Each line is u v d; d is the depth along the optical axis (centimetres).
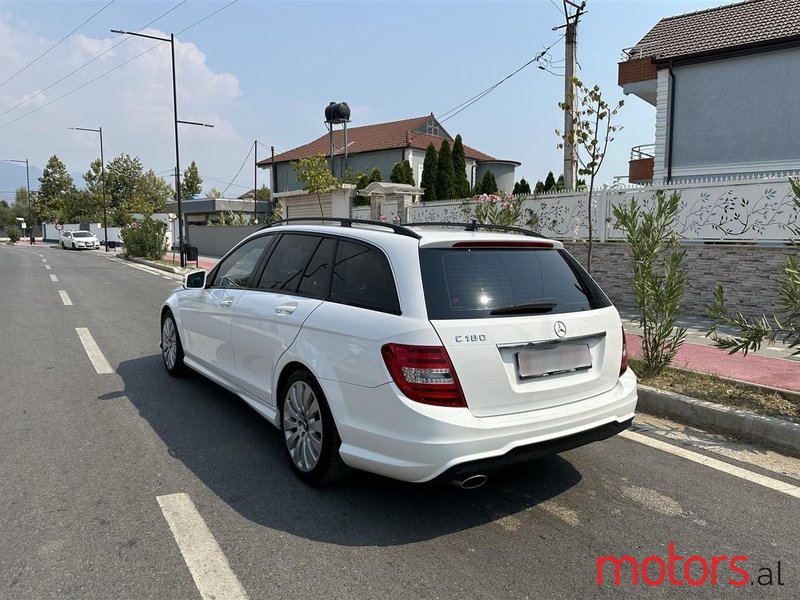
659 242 595
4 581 263
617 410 356
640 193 997
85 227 5584
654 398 524
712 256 894
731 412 471
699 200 914
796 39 1538
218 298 493
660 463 414
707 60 1703
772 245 845
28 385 584
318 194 2156
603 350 360
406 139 3575
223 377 488
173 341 607
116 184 7394
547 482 381
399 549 297
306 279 400
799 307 464
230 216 3631
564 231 1109
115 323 964
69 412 501
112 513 327
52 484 362
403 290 319
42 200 7319
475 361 303
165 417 491
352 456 322
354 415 322
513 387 315
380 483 375
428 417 291
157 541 299
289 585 265
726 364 648
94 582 264
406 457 298
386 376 304
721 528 325
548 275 364
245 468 392
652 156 2139
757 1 1828
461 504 348
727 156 1700
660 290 588
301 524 320
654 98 2108
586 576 278
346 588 264
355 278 357
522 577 276
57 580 264
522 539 310
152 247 2811
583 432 334
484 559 290
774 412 477
